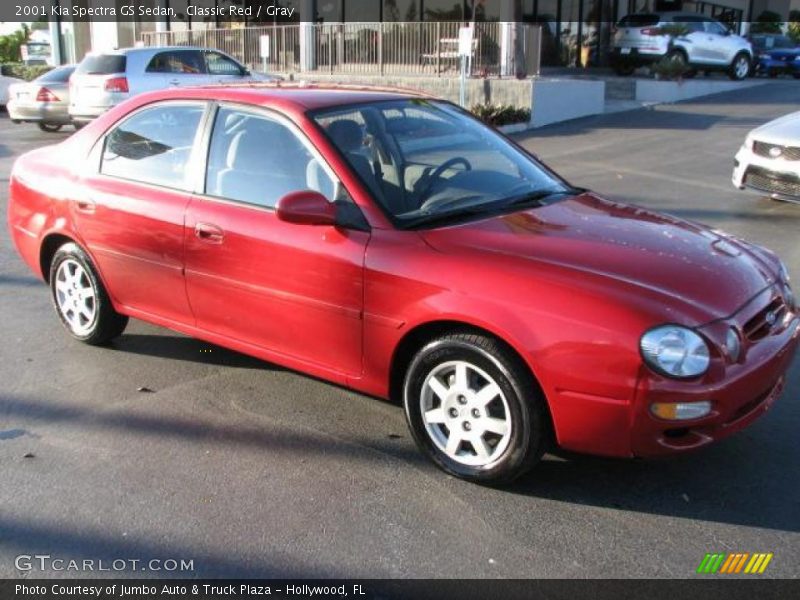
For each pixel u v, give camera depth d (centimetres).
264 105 441
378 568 318
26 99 1678
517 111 1700
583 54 2695
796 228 847
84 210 511
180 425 437
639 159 1305
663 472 385
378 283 380
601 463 393
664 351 324
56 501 365
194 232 450
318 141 415
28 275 727
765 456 400
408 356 394
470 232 384
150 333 575
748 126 1631
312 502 363
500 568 316
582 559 321
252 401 466
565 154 1375
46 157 557
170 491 372
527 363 341
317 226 402
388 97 470
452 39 1842
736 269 373
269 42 2194
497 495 367
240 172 443
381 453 407
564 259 361
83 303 540
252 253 425
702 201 987
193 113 471
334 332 404
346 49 2030
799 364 508
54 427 436
